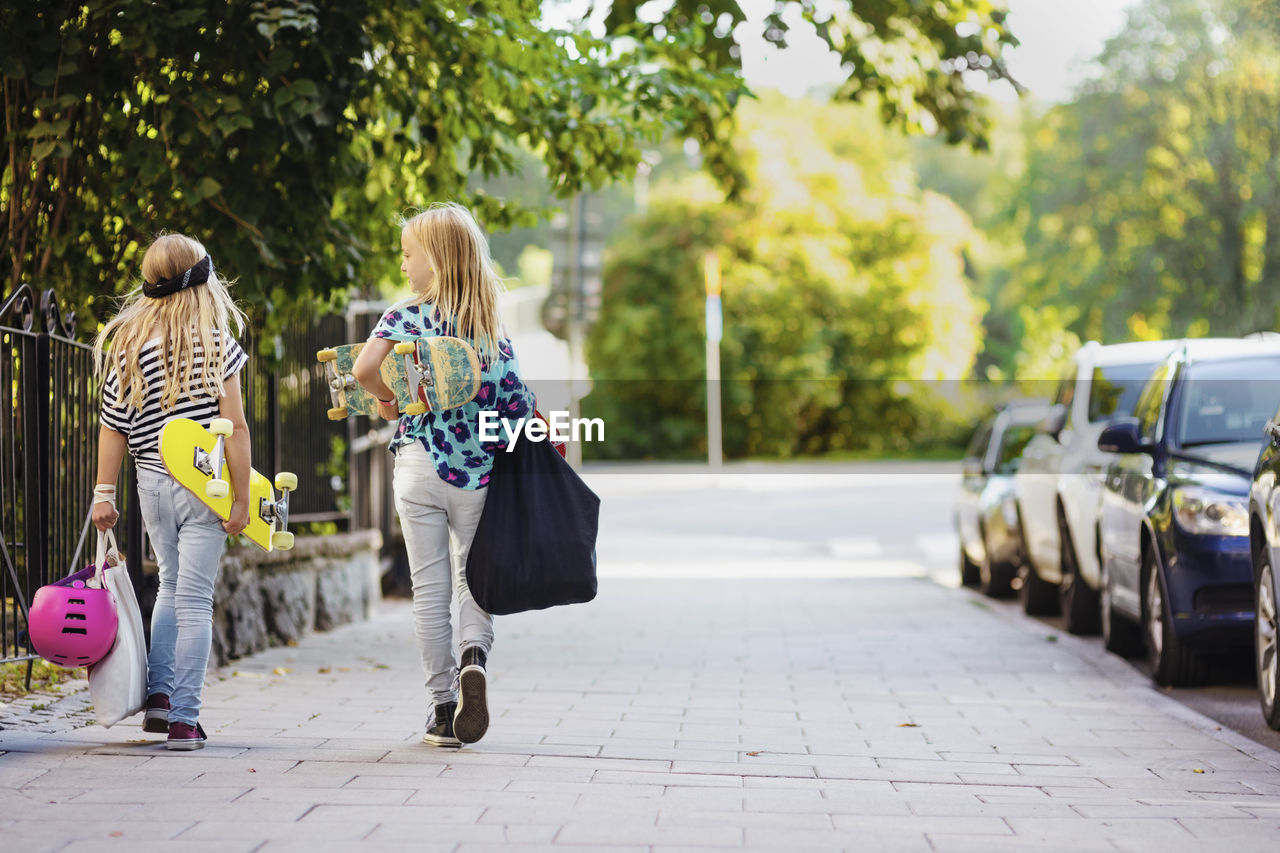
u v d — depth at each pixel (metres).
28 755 5.61
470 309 5.76
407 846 4.24
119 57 8.73
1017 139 76.44
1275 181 38.78
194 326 5.79
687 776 5.59
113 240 9.55
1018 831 4.71
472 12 10.06
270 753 5.79
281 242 9.24
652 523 28.36
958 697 8.72
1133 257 42.81
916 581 18.47
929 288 52.72
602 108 11.29
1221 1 39.97
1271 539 7.36
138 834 4.34
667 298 50.19
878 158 61.03
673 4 14.80
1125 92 41.44
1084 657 10.80
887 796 5.30
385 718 7.28
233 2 8.45
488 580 5.65
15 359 7.22
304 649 10.98
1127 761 6.55
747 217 50.66
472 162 11.45
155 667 5.94
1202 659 8.99
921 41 15.73
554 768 5.64
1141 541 9.55
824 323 51.88
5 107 8.77
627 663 10.34
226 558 10.42
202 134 8.79
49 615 5.62
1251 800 5.52
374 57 10.06
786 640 11.99
